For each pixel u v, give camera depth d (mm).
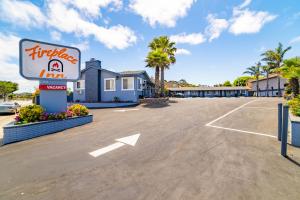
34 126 8578
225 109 15852
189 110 15969
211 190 3805
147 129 9281
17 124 8398
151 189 3893
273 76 46656
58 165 5266
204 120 11203
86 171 4832
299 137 6375
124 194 3736
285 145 5582
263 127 9117
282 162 5137
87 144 7148
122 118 12938
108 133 8773
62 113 10414
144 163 5230
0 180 4477
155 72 29391
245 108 15977
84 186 4086
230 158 5438
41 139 8156
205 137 7613
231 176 4375
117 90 23781
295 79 21375
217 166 4922
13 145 7391
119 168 4957
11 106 20375
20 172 4883
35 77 10477
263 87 52312
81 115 11477
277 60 41844
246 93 59344
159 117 12781
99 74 24547
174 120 11477
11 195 3830
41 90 10734
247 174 4461
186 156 5656
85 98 24641
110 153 6109
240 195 3623
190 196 3611
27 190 4004
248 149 6160
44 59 10812
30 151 6562
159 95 29766
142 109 17953
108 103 21859
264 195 3625
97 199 3596
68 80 11688
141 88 26109
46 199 3662
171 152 6031
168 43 31094
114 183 4180
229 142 6910
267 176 4363
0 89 61469
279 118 7094
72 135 8672
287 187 3900
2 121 15406
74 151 6398
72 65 11906
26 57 10219
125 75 23172
